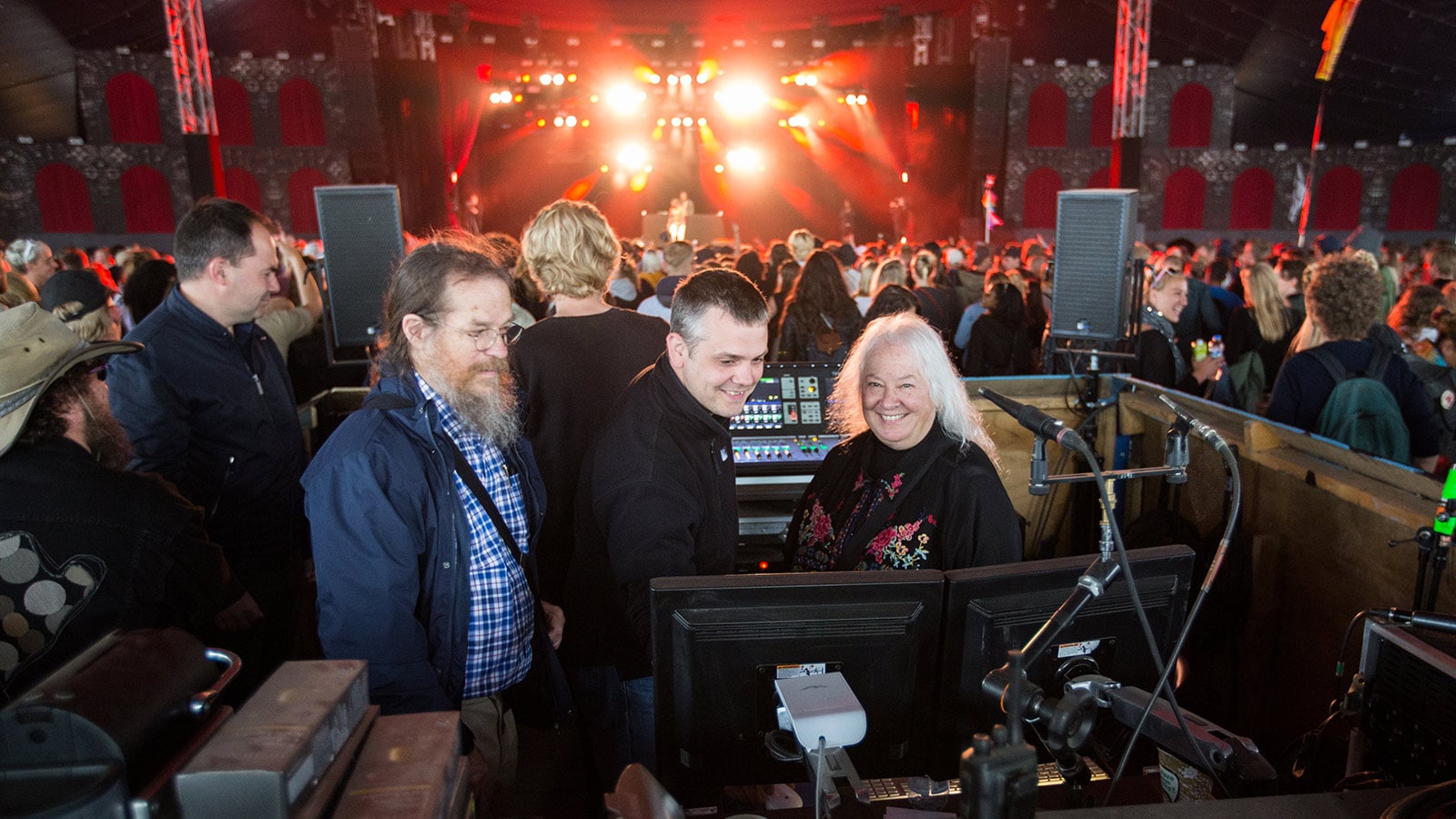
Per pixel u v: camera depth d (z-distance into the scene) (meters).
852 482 1.90
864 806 1.25
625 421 1.68
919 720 1.29
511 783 1.77
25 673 1.35
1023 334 4.63
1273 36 13.38
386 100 15.42
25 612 1.34
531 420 2.16
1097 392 3.50
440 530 1.58
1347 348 2.57
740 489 2.75
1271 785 1.11
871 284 5.62
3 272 2.97
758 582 1.21
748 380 1.64
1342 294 2.55
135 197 15.25
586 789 2.23
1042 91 15.66
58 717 0.73
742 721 1.25
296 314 3.54
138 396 2.07
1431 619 1.25
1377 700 1.29
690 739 1.25
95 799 0.71
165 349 2.12
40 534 1.35
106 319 2.87
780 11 15.49
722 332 1.58
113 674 0.80
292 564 2.49
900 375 1.70
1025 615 1.26
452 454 1.63
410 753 0.91
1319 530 2.22
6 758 0.73
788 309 3.91
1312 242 15.73
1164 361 3.84
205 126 11.68
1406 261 6.84
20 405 1.34
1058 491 3.46
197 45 11.52
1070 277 3.60
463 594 1.62
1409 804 0.92
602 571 1.82
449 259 1.58
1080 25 14.74
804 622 1.22
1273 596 2.40
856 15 15.74
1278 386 2.64
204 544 1.54
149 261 3.38
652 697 1.91
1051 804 1.30
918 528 1.70
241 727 0.81
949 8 15.37
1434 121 14.48
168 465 2.10
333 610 1.50
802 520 1.99
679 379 1.66
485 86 17.48
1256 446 2.43
